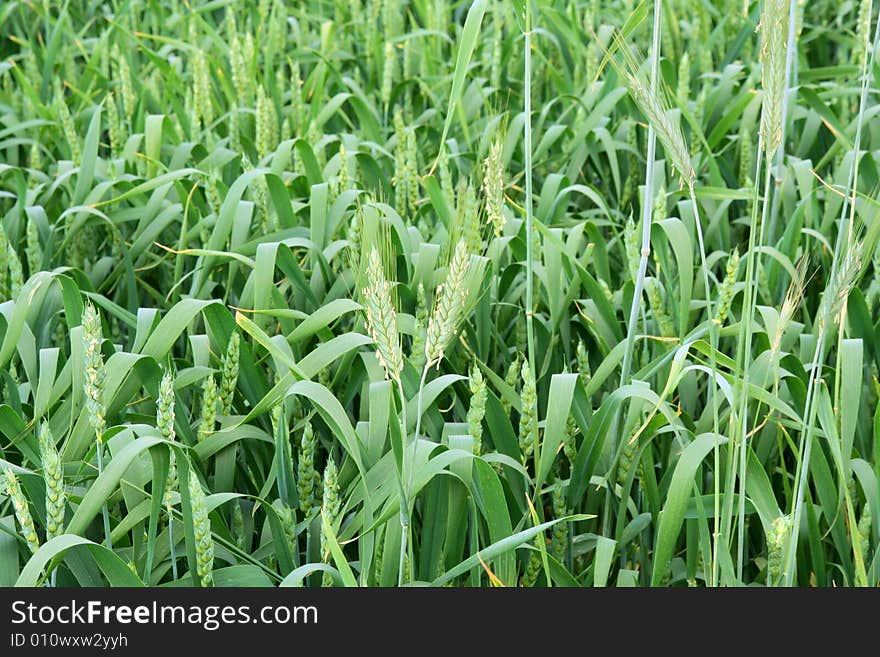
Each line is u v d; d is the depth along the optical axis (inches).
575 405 100.7
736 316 125.6
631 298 122.5
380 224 112.1
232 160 169.6
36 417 97.8
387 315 73.2
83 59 256.4
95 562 91.6
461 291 72.7
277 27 218.1
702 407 128.2
